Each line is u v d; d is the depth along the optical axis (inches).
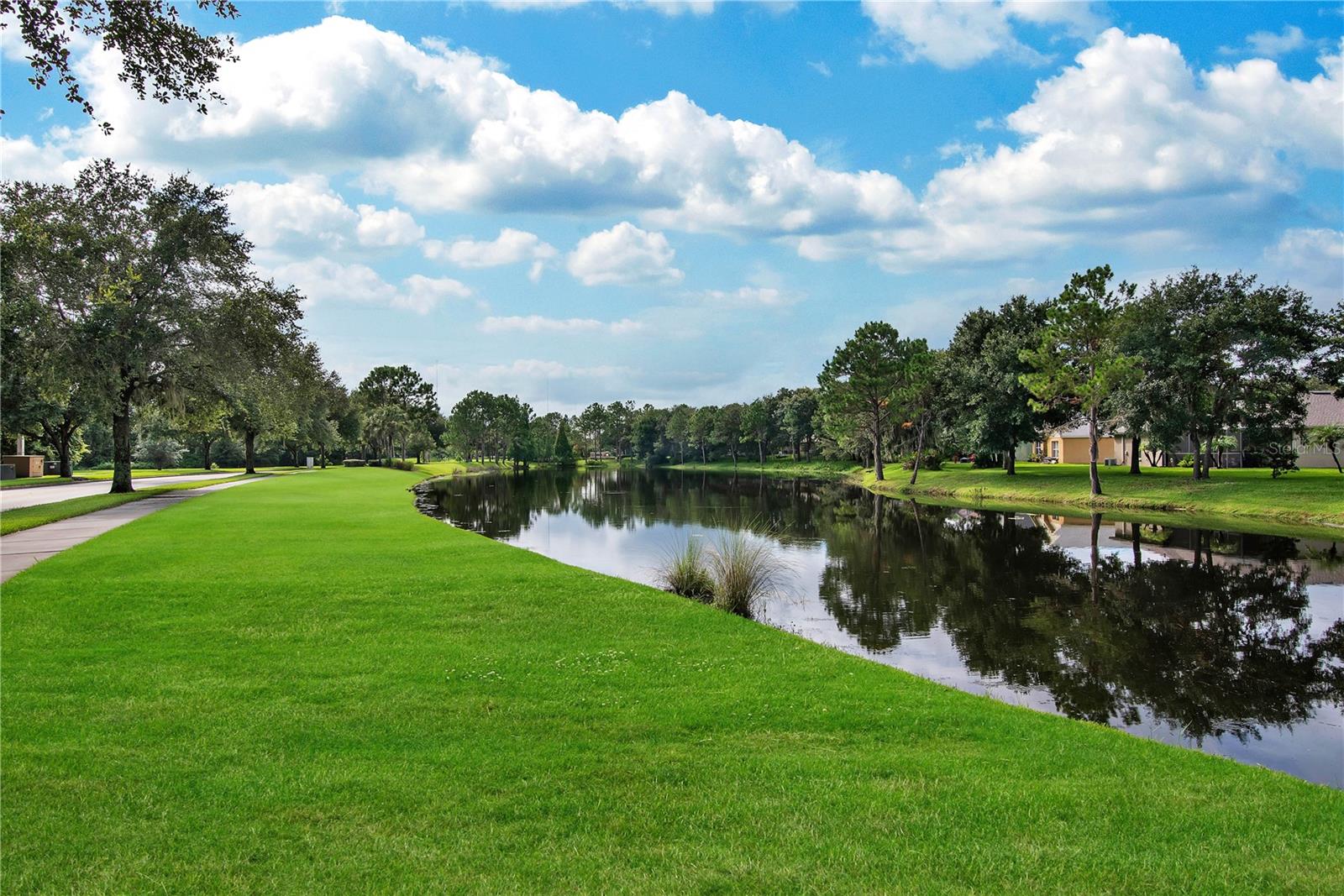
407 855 158.2
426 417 4773.6
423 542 644.1
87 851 157.3
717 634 356.5
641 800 184.5
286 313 1296.8
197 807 177.3
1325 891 148.6
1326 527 1037.2
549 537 990.4
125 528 708.0
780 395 4424.2
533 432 4913.9
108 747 210.7
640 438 5162.4
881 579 676.7
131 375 1168.8
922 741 229.8
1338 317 1316.4
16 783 187.5
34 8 415.8
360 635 339.0
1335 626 502.6
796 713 250.8
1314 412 1993.1
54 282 1019.3
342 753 209.6
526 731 229.9
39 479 1717.5
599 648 326.6
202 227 1169.4
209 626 347.9
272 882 147.9
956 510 1391.5
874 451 2516.0
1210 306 1405.0
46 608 374.9
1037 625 506.0
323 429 2674.7
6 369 991.0
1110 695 368.2
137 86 454.6
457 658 306.2
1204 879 152.3
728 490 2071.9
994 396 1759.4
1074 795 191.3
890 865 156.0
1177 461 2256.4
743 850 161.6
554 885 147.8
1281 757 295.6
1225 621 517.0
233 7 458.6
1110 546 892.0
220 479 1755.7
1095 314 1437.0
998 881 150.7
